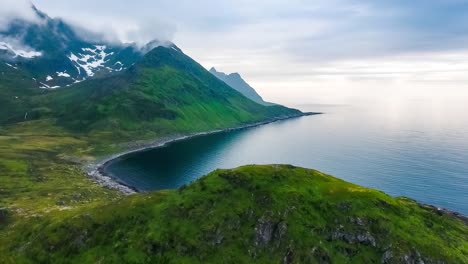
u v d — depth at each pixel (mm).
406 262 74750
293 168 98312
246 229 80625
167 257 76312
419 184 191750
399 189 185750
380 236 79625
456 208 158750
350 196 87938
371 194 89312
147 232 81625
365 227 80812
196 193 89375
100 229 85438
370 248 78250
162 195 93812
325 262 74625
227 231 80250
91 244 82625
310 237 77938
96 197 157625
